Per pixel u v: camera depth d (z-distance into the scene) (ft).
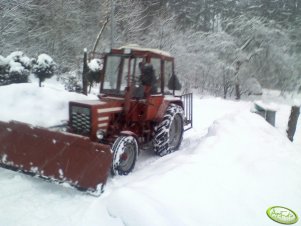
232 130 22.62
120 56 20.10
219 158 17.67
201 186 14.32
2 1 54.49
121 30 74.38
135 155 18.52
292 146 22.38
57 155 15.71
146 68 19.72
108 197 13.99
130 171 18.22
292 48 89.97
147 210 12.28
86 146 15.07
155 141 21.74
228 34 87.04
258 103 32.53
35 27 62.39
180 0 99.45
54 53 64.03
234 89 83.87
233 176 15.64
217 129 23.29
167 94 23.68
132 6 75.00
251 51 85.30
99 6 72.08
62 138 15.46
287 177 16.11
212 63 80.79
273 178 15.89
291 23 96.12
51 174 15.96
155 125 22.11
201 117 37.06
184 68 77.30
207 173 15.58
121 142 17.31
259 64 85.25
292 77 85.97
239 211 12.94
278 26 88.84
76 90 38.06
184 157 18.38
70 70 60.95
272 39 84.94
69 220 13.32
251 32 84.99
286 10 105.50
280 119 39.78
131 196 13.07
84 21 70.85
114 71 20.31
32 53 60.23
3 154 16.97
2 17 54.54
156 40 75.72
